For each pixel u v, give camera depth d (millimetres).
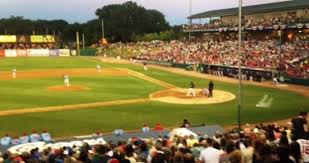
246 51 78875
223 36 102375
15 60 108438
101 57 124750
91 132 30250
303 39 79000
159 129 29391
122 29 179125
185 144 17031
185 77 68750
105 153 12836
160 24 199250
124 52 123438
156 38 154875
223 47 88625
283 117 36281
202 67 77438
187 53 93938
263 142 13805
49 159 13891
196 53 91125
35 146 19438
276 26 79875
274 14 90250
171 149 14586
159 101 43781
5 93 47938
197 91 51625
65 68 83500
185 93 49656
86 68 83625
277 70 62156
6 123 32688
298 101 44781
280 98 46812
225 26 96312
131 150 13711
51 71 76625
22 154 15039
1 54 125500
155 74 72625
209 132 24078
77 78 64688
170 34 155125
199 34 115938
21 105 40250
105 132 30281
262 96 47844
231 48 85562
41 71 76562
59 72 74625
